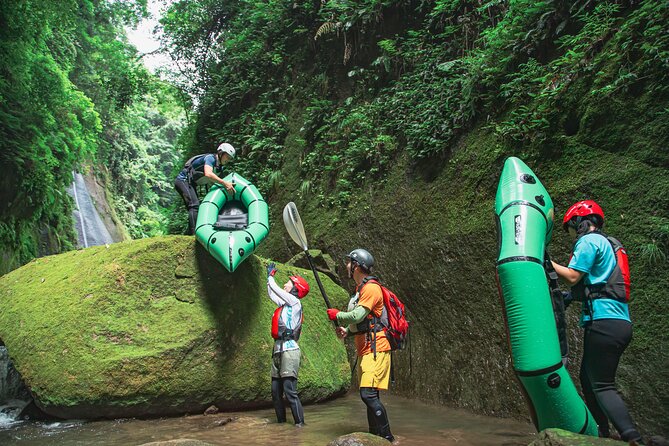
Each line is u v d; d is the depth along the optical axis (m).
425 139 6.48
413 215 6.54
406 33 8.45
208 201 5.79
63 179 12.95
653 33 4.25
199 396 5.02
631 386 3.84
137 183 27.70
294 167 9.83
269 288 4.76
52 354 4.86
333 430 4.23
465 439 3.87
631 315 3.96
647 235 4.01
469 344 5.41
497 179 5.48
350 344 7.18
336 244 7.88
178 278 5.48
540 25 5.54
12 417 5.02
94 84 18.94
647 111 4.29
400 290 6.61
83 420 4.75
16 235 10.99
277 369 4.59
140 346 4.94
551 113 5.07
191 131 14.21
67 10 12.12
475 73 6.09
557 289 3.05
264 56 11.79
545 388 2.86
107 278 5.25
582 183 4.58
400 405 5.54
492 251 5.29
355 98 8.96
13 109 10.88
